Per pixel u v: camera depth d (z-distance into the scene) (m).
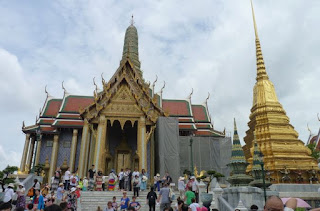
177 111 46.97
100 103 34.72
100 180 24.62
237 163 16.08
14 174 27.09
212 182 25.67
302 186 23.59
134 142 39.06
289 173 27.81
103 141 32.38
